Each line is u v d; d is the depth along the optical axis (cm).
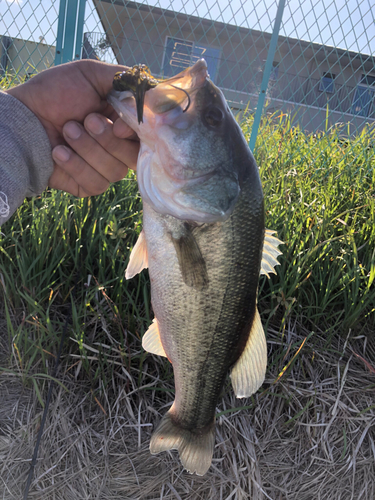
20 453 37
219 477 39
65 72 29
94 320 44
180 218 26
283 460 41
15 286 44
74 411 40
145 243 29
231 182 26
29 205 50
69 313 40
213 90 26
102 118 27
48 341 42
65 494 36
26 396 40
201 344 29
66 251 44
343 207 60
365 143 81
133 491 37
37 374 38
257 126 71
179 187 26
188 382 31
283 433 42
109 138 28
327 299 48
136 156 29
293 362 43
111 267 46
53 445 37
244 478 39
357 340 48
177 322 29
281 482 39
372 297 46
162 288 28
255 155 70
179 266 27
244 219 27
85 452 38
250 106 93
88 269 45
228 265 28
